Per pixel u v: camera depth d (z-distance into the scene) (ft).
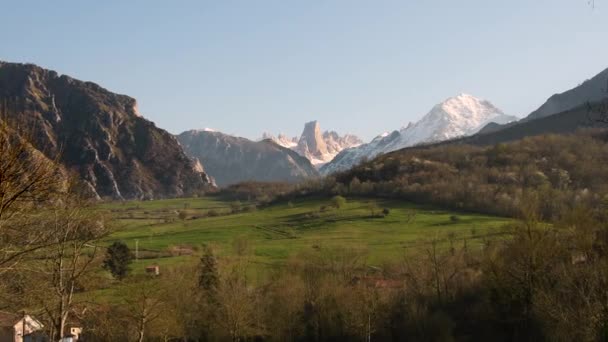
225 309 262.88
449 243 356.79
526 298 219.61
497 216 487.61
